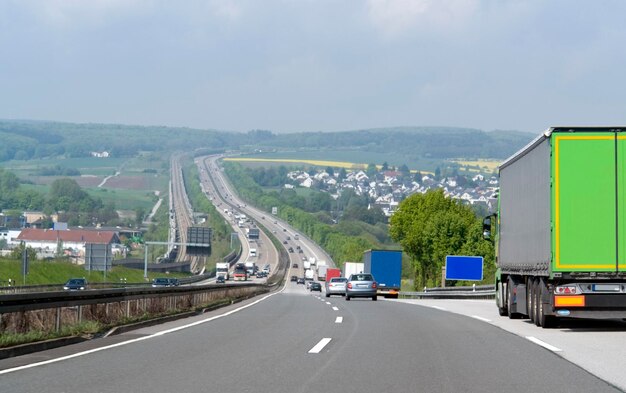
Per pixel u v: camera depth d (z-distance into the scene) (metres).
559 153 35.44
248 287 100.31
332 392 18.25
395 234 188.00
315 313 50.50
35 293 28.16
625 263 35.16
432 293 118.06
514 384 19.66
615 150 35.28
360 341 30.23
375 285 82.56
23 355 25.38
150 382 19.61
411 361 24.08
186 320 43.31
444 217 170.38
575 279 35.81
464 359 24.72
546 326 37.81
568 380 20.39
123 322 36.78
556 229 35.34
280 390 18.47
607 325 40.16
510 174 46.28
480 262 116.44
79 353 25.95
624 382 20.11
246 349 27.23
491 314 51.25
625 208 35.28
